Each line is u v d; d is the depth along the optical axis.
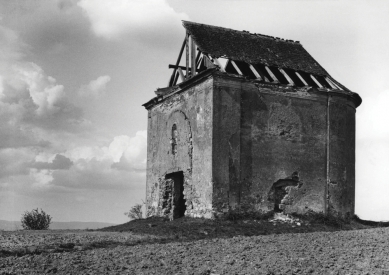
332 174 22.50
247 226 19.06
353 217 23.66
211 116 20.36
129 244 15.46
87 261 12.65
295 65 23.91
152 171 25.67
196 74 21.36
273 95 21.72
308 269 11.27
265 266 11.62
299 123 22.11
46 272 11.59
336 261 11.96
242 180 20.62
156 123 25.59
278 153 21.50
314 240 14.79
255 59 22.98
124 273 11.41
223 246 14.20
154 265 12.05
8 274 11.36
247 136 20.98
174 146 23.70
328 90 22.64
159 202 24.61
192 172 21.52
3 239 15.59
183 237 16.95
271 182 21.20
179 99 23.22
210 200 19.97
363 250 12.98
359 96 24.00
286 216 21.12
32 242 15.07
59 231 19.03
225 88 20.72
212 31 23.88
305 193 21.84
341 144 23.00
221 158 20.27
